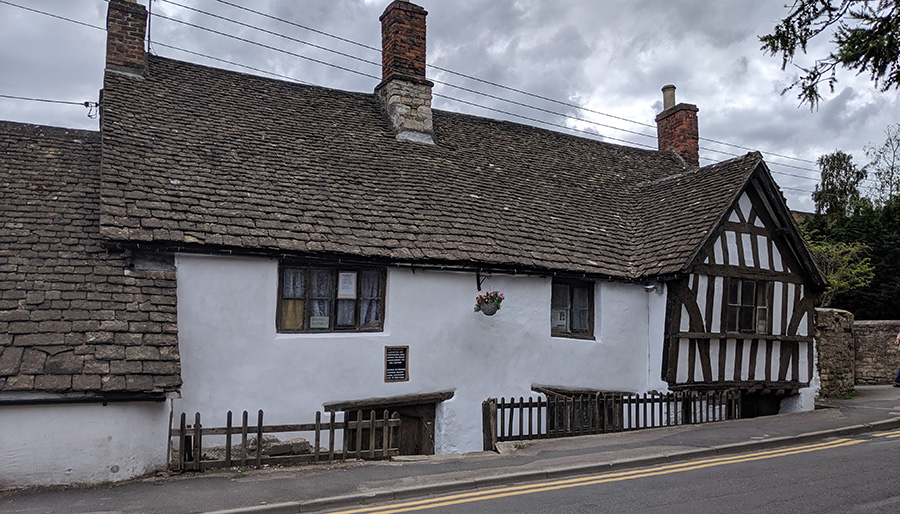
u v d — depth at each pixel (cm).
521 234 1116
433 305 986
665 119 1850
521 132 1573
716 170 1302
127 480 666
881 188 3203
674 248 1139
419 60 1358
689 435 935
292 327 898
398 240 966
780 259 1242
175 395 694
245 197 930
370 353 930
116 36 1126
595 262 1136
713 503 584
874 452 825
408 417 985
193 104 1128
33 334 676
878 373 1648
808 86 473
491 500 608
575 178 1446
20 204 873
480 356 1020
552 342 1087
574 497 613
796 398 1257
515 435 974
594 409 993
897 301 2064
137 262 810
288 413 864
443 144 1348
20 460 629
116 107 1022
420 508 582
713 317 1148
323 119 1256
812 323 1279
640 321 1166
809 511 559
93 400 655
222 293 838
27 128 1062
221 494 613
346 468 731
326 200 995
